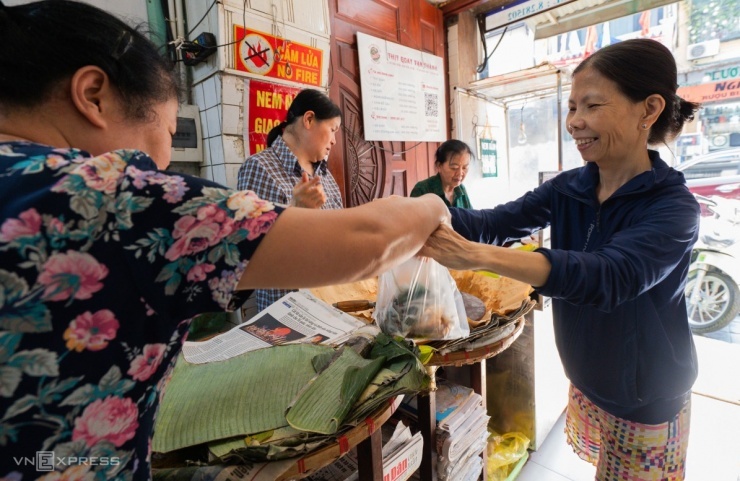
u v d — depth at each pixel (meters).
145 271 0.32
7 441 0.29
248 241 0.34
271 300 1.37
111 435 0.33
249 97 1.51
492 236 0.97
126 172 0.32
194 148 1.53
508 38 2.80
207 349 0.76
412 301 0.79
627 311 0.78
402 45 2.26
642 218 0.71
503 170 3.01
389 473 0.79
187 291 0.34
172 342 0.37
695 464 1.54
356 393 0.54
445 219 0.63
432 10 2.49
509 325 0.90
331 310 0.89
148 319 0.33
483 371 1.14
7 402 0.29
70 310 0.30
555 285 0.58
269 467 0.47
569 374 0.93
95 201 0.30
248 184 1.33
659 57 0.69
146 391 0.35
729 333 2.47
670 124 0.76
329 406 0.54
